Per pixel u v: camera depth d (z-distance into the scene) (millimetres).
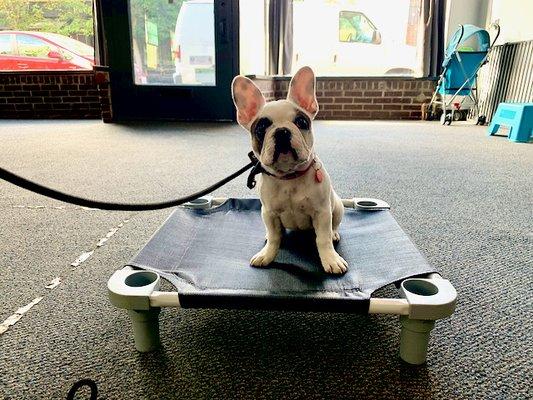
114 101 4227
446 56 4105
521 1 3648
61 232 1230
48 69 5078
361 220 1040
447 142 2980
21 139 3090
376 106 4805
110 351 697
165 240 866
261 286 689
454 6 4434
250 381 625
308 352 691
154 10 3980
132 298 642
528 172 2014
